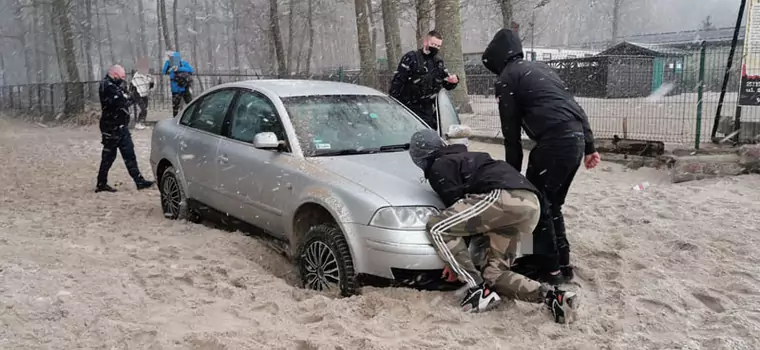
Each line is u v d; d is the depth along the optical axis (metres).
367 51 24.94
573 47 43.88
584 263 5.64
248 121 6.16
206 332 4.07
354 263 4.64
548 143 4.80
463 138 6.12
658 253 5.90
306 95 6.08
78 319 4.22
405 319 4.31
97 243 6.22
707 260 5.66
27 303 4.41
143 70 18.91
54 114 25.91
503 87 4.95
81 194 9.20
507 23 20.30
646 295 4.83
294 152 5.47
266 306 4.56
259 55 58.91
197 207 6.73
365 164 5.23
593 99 14.27
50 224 7.04
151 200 8.66
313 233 4.95
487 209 4.34
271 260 5.75
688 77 12.57
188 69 18.33
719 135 10.64
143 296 4.70
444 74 8.00
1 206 8.21
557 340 4.08
